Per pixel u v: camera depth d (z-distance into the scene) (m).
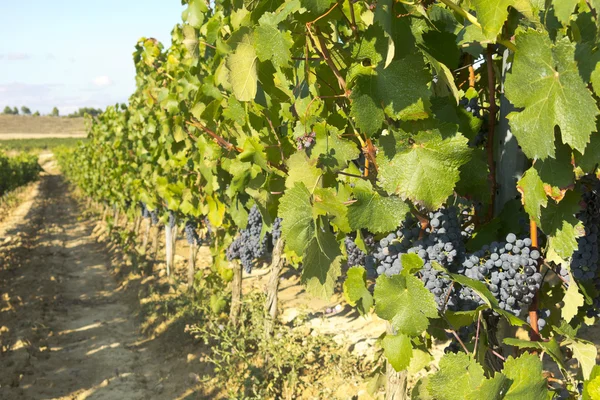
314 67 2.30
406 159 1.86
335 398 5.34
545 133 1.49
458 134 1.82
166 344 8.02
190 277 9.78
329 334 6.50
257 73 2.41
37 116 128.88
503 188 2.20
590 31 1.37
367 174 2.30
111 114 14.96
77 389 6.97
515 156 2.13
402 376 2.71
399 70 1.80
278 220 5.38
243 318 6.60
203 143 5.50
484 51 2.21
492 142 2.19
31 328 9.00
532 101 1.50
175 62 7.24
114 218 18.95
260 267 11.38
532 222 1.95
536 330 1.95
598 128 1.59
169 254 11.32
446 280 2.03
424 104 1.80
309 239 2.28
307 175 2.41
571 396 1.89
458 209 2.18
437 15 1.99
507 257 1.93
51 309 10.48
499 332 2.31
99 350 8.36
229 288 9.59
